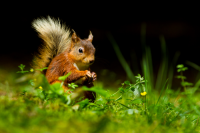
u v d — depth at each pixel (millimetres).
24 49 26516
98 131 4012
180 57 26938
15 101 5598
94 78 7691
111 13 32031
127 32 31484
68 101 5621
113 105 6293
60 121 4387
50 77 7812
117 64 24750
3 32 28062
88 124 4312
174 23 31609
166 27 31391
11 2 28922
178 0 31625
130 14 32344
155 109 5992
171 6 31906
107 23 31812
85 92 7820
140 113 5938
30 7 29297
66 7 30469
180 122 5828
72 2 30656
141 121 5148
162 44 28219
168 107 6641
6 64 20438
